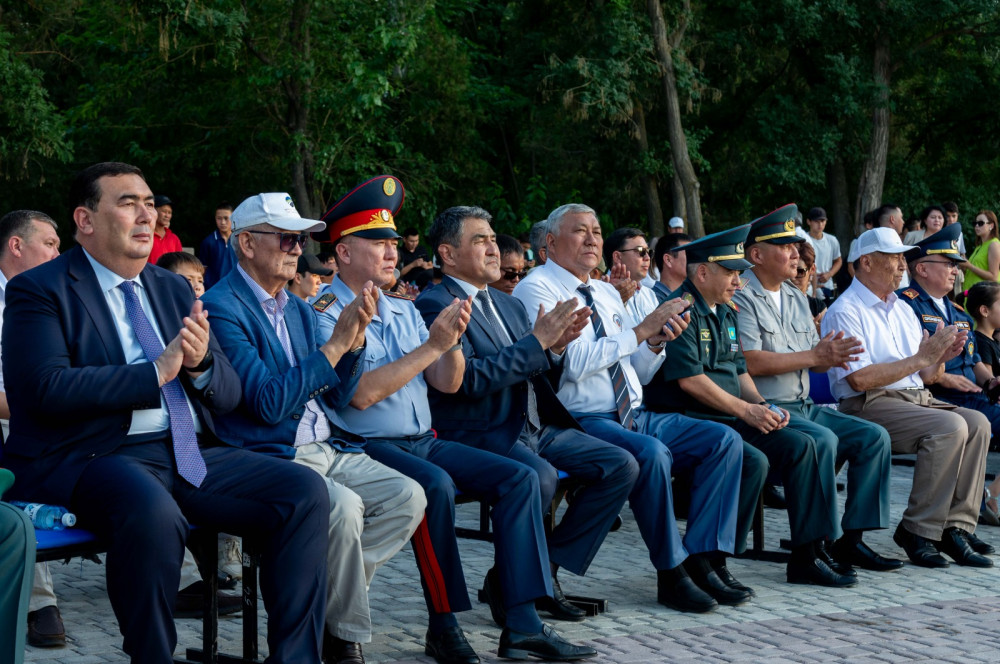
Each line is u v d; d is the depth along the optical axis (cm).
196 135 2055
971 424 588
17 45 2169
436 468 412
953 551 584
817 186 2333
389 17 1747
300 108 1772
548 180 2281
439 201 2200
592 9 2012
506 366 449
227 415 381
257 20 1686
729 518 500
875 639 442
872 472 561
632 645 430
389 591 517
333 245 456
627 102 1956
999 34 2247
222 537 493
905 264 656
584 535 466
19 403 342
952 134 2569
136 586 321
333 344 390
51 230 467
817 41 2275
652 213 2188
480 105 2172
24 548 309
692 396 532
